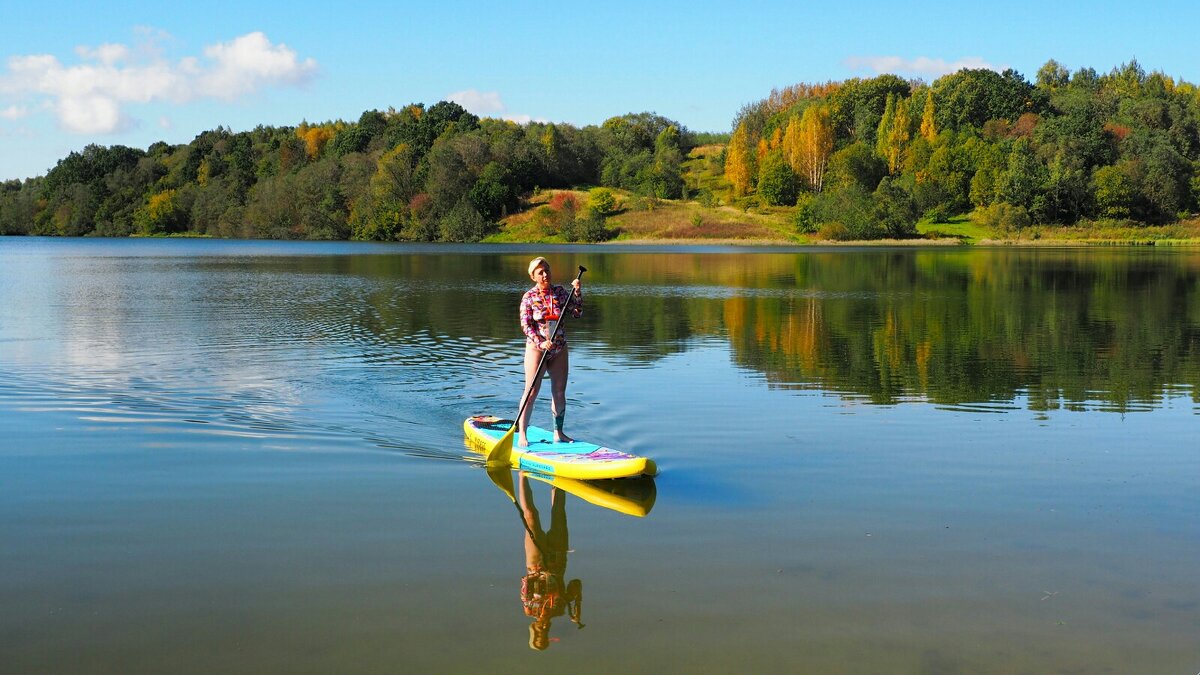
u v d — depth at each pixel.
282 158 142.50
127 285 34.12
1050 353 17.20
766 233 101.06
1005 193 103.25
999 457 9.56
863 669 5.05
